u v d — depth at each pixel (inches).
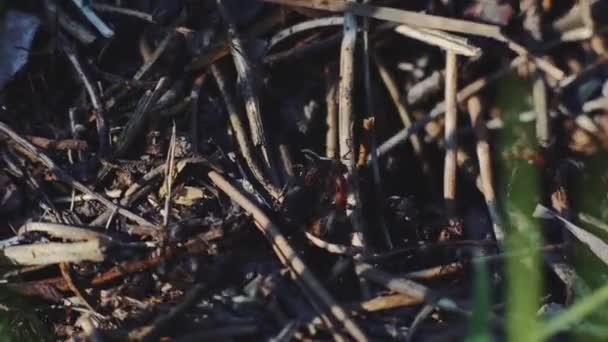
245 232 5.9
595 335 5.7
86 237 5.8
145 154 6.1
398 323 5.7
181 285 5.7
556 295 5.9
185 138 6.1
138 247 5.8
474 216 6.1
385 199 6.1
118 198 6.0
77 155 6.1
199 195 6.0
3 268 5.8
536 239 6.0
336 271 5.8
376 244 6.0
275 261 5.8
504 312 5.7
